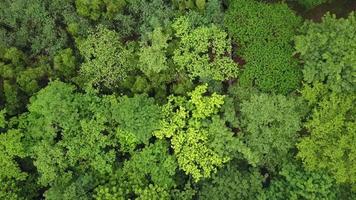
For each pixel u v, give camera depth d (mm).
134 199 20391
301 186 19484
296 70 20656
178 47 21391
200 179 21062
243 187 20062
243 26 20953
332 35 19594
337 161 19516
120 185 20188
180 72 21375
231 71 21312
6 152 20531
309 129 20125
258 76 20766
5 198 20375
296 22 20969
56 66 21547
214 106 20672
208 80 21469
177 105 20969
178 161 20594
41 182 20703
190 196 20422
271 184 20141
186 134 20609
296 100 20281
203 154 20547
